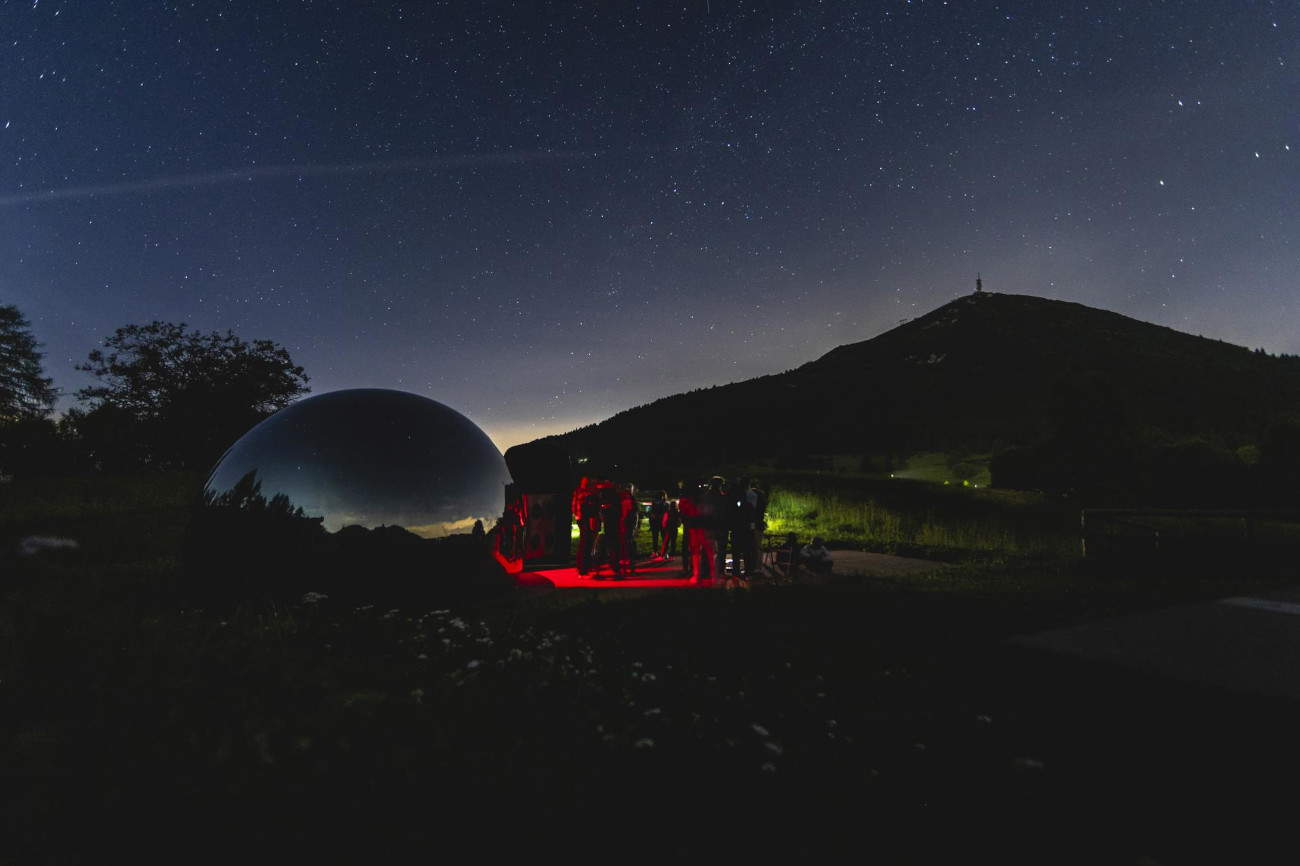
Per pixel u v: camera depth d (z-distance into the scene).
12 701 3.44
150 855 2.27
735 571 9.98
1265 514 9.66
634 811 2.72
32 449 26.44
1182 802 2.97
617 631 6.15
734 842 2.56
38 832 2.37
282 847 2.33
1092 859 2.54
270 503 6.95
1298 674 4.47
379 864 2.28
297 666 4.29
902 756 3.44
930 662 5.10
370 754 3.04
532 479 10.07
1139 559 9.88
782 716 3.92
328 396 7.90
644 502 17.14
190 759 2.92
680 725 3.70
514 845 2.43
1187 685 4.31
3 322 32.06
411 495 7.32
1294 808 2.90
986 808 2.91
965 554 12.49
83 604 5.84
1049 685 4.50
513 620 6.39
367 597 6.83
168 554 9.55
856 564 11.26
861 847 2.58
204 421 28.22
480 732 3.39
